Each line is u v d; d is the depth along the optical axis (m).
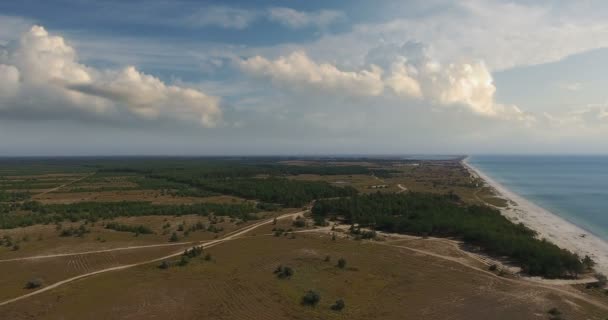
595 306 59.88
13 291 64.38
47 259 81.69
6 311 56.53
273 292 63.88
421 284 68.69
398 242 98.69
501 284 68.94
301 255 84.56
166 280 69.62
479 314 56.56
